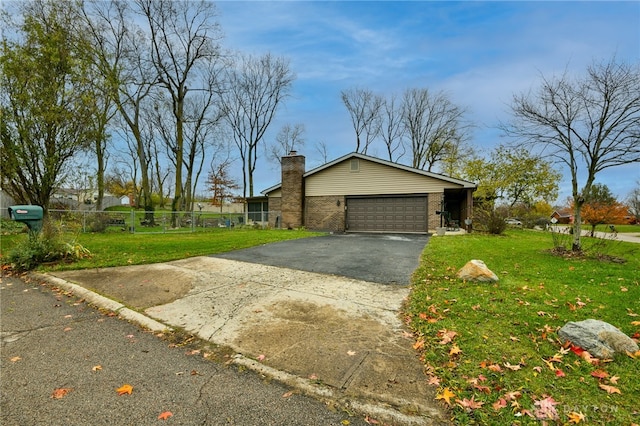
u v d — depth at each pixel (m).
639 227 26.92
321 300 4.35
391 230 16.09
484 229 14.96
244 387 2.41
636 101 6.90
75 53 10.00
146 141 31.80
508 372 2.47
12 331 3.45
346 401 2.22
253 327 3.50
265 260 7.16
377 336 3.24
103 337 3.31
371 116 35.41
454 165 29.98
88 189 18.83
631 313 3.68
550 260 7.15
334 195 17.20
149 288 4.98
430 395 2.26
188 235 13.23
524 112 8.22
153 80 19.75
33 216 6.58
